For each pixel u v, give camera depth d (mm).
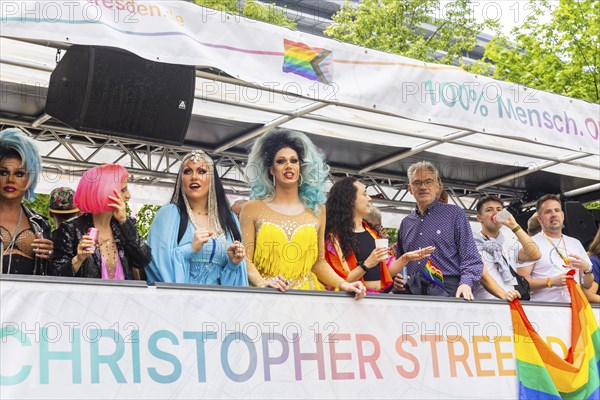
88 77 4422
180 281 3887
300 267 4348
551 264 5621
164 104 4723
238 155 7043
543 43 13711
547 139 5289
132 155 7293
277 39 4137
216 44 3910
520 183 8359
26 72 5246
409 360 4301
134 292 3494
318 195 4512
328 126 6145
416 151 6840
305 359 3930
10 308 3188
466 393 4473
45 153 7309
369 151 7090
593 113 5648
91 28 3438
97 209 3660
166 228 3992
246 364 3736
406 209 9086
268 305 3881
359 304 4199
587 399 4965
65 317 3301
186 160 4145
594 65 13195
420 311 4426
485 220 5516
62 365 3246
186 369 3553
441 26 14250
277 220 4355
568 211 8125
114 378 3354
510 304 4840
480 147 6629
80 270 3623
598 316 5371
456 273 4965
